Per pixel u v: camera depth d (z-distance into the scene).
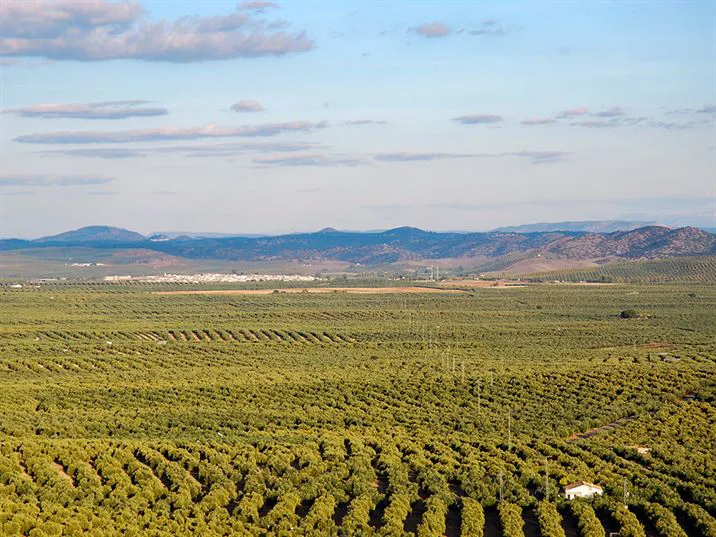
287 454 156.38
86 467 143.38
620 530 125.06
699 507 132.12
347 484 139.38
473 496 136.62
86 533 114.56
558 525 125.25
